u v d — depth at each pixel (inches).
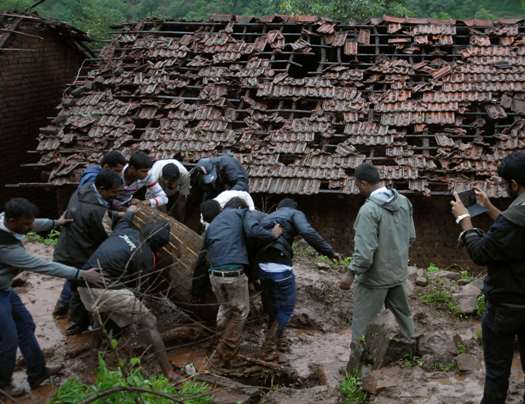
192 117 492.4
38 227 239.6
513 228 156.4
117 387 170.6
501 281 161.5
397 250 223.5
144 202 285.1
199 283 249.8
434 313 283.9
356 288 231.9
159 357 225.6
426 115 477.4
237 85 509.4
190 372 236.7
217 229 240.5
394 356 219.3
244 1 1040.8
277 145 469.7
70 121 498.9
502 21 544.7
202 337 268.1
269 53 530.9
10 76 573.3
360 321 230.8
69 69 662.5
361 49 546.9
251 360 245.9
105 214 244.5
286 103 507.8
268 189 445.7
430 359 217.5
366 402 207.0
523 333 166.6
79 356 250.4
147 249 229.3
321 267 342.3
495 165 448.5
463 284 316.5
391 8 738.2
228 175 339.3
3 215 203.2
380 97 492.7
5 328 203.9
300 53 526.0
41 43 611.8
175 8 1082.1
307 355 263.7
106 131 490.9
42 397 222.1
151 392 171.8
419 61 526.0
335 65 517.7
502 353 166.6
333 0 740.7
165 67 530.0
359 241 217.5
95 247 247.1
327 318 296.0
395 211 222.1
